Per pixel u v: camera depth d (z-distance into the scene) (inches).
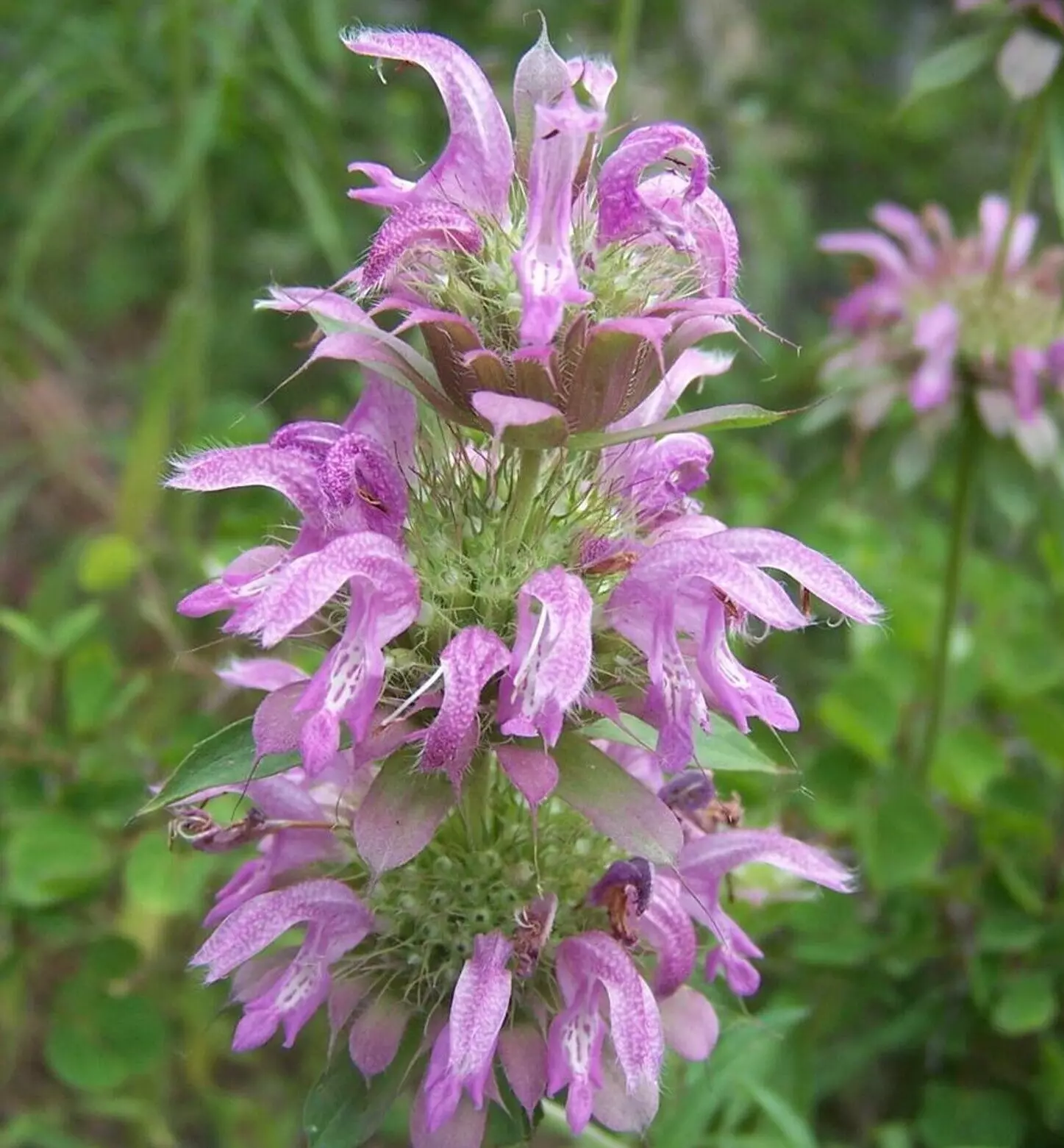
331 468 3.1
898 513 8.2
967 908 5.8
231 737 3.2
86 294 9.6
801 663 7.6
